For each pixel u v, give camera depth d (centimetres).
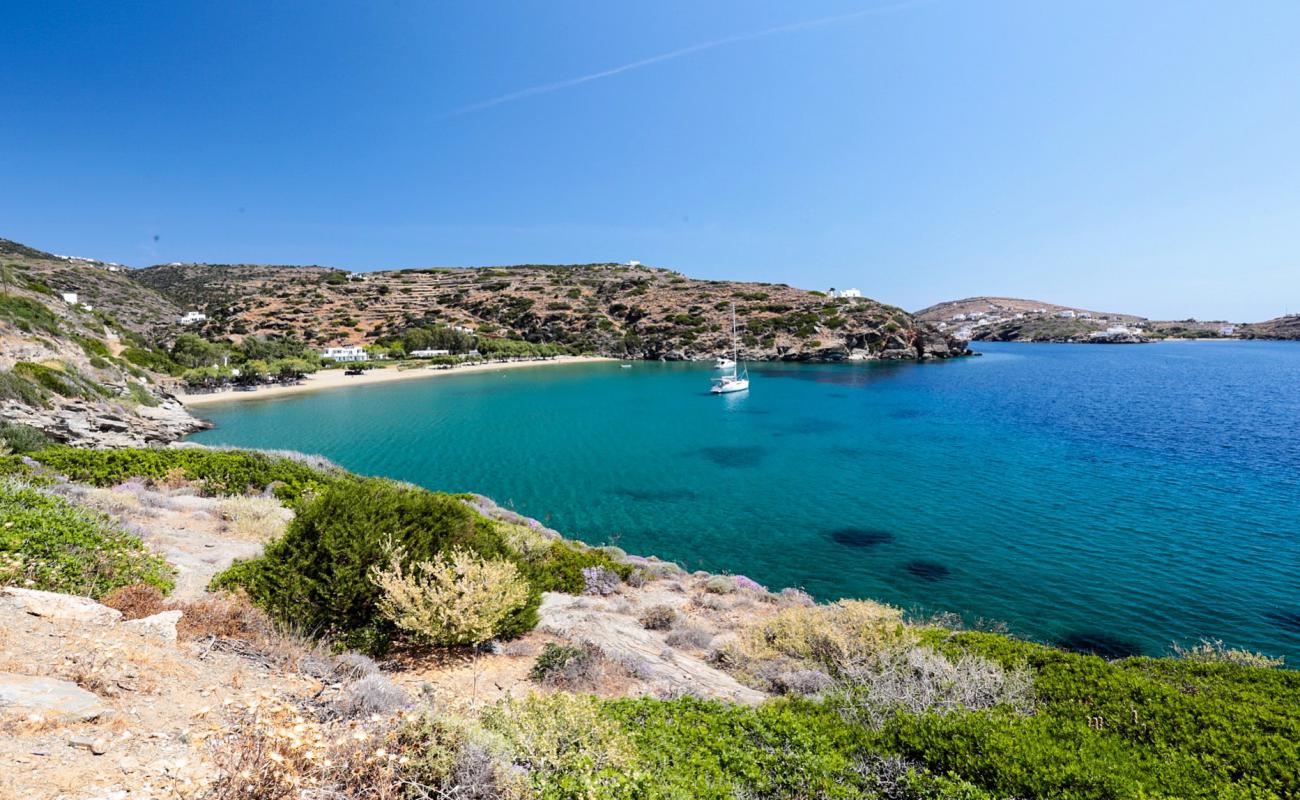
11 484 1018
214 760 365
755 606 1628
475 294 19125
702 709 702
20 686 412
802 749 609
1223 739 645
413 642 866
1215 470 3506
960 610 1909
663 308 16650
